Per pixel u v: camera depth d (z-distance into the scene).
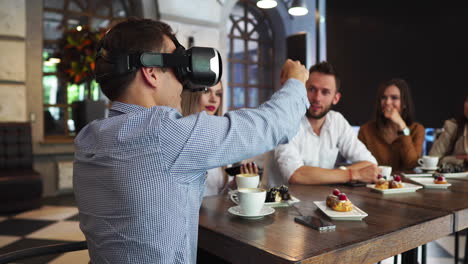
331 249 0.74
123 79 0.65
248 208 0.97
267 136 0.67
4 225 3.17
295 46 5.80
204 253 1.17
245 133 0.64
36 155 4.40
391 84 2.54
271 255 0.71
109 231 0.61
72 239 2.79
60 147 4.50
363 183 1.50
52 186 4.50
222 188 1.72
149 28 0.66
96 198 0.62
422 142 2.54
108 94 0.68
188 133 0.60
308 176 1.56
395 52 4.90
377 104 2.58
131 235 0.59
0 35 4.04
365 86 5.17
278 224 0.93
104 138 0.62
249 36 6.45
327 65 1.91
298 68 0.80
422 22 4.66
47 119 4.66
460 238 2.73
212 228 0.89
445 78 4.54
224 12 5.58
